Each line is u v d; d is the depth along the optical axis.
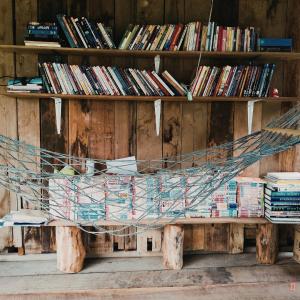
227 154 2.76
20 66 2.58
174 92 2.46
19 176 2.24
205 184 2.10
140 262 2.71
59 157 2.44
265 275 2.52
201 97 2.44
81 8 2.59
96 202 2.31
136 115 2.70
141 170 2.70
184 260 2.73
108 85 2.43
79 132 2.68
